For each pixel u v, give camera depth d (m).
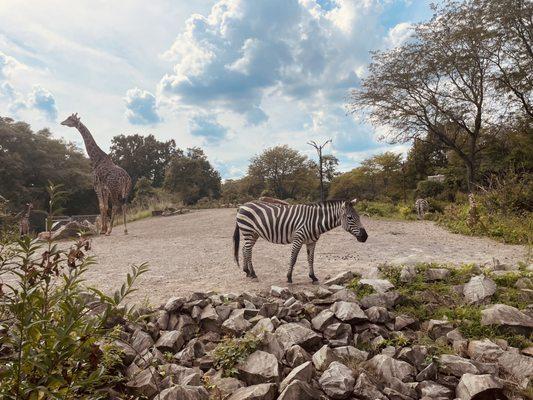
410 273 5.84
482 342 4.17
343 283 6.02
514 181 15.82
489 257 8.55
